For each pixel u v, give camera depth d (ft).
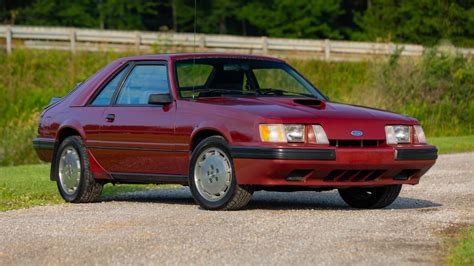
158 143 57.72
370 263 36.27
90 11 373.61
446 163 98.58
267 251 39.17
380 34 337.52
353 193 59.93
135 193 71.05
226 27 393.91
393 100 177.27
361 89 182.19
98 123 61.82
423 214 52.42
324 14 370.53
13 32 211.20
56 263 37.50
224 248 40.01
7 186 75.72
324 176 53.36
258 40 223.92
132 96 60.75
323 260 36.99
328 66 223.30
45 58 205.57
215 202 54.49
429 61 181.57
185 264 36.58
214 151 54.70
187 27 383.24
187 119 56.13
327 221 48.75
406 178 56.65
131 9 391.24
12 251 40.63
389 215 51.93
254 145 52.42
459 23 312.29
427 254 38.32
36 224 49.34
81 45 213.05
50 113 66.33
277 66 62.03
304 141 52.65
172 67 59.06
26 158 135.54
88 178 62.44
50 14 369.30
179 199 65.67
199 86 58.49
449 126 175.42
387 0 339.36
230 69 59.88
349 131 53.52
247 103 55.62
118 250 40.06
